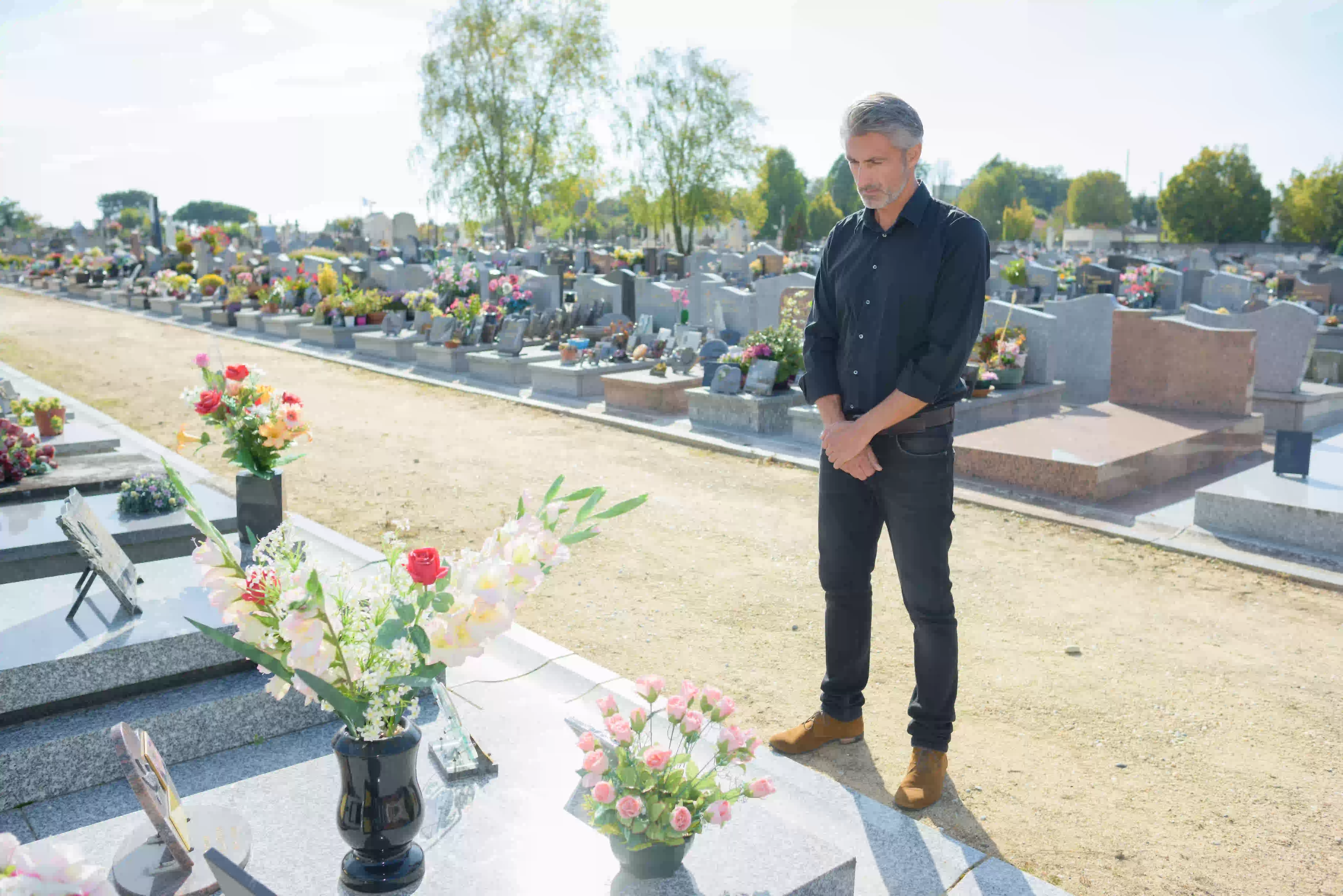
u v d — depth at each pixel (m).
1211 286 16.98
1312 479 6.81
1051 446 7.70
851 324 3.18
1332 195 62.81
